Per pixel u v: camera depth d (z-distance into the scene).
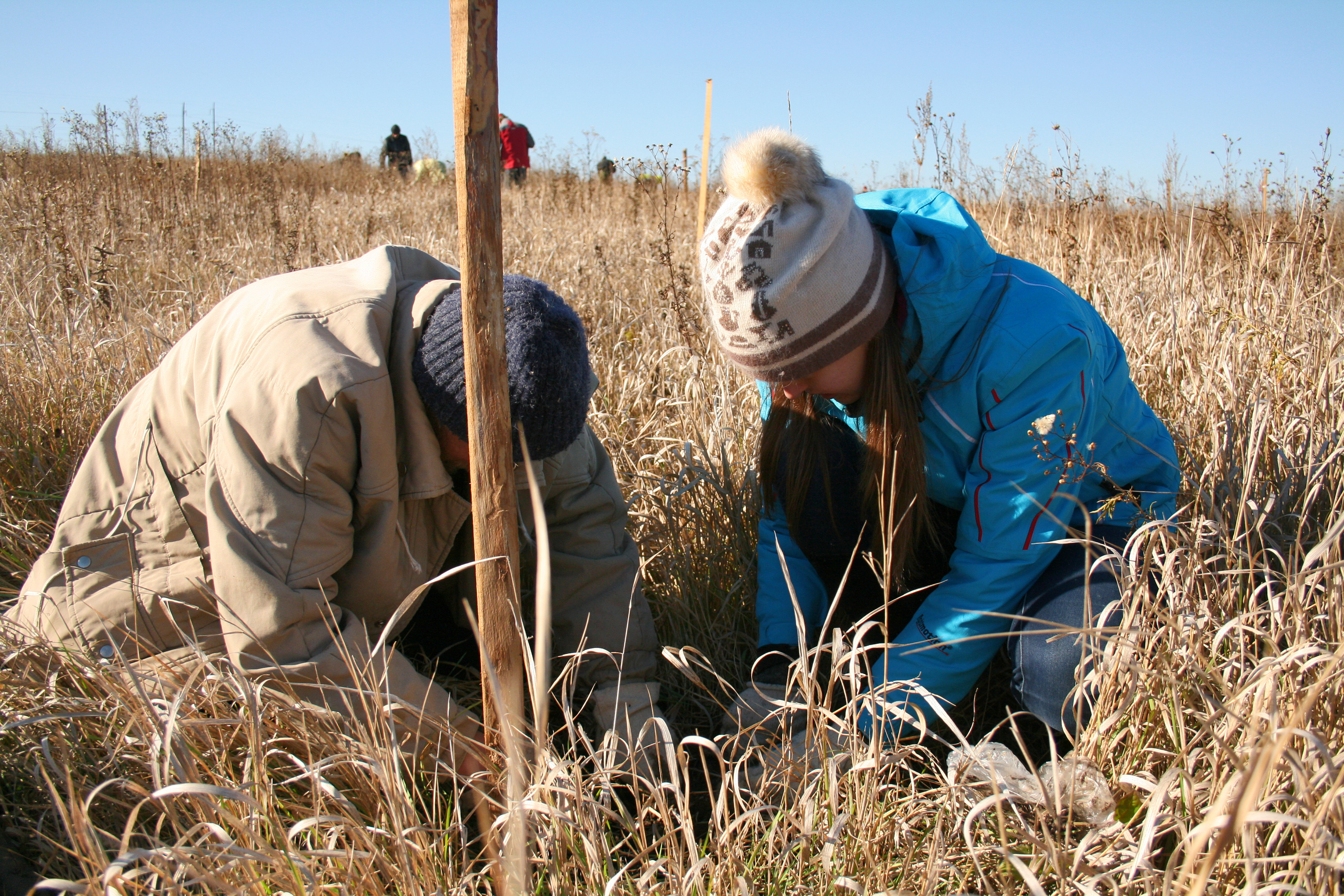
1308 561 1.51
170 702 1.57
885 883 1.41
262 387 1.55
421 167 12.66
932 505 2.07
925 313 1.69
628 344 4.14
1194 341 3.33
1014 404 1.73
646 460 2.93
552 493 1.97
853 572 2.22
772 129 1.56
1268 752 0.89
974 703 2.03
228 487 1.57
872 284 1.59
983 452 1.78
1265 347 3.11
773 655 2.04
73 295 3.96
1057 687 1.78
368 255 1.84
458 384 1.55
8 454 2.71
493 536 1.35
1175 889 1.04
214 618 1.79
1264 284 3.78
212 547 1.58
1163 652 1.52
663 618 2.42
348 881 1.33
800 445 2.03
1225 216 4.64
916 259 1.67
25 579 2.31
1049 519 1.76
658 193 6.93
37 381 3.08
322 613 1.60
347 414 1.55
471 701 2.03
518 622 1.42
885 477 1.75
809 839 1.45
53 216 5.68
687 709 2.18
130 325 3.66
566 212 8.00
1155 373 3.16
